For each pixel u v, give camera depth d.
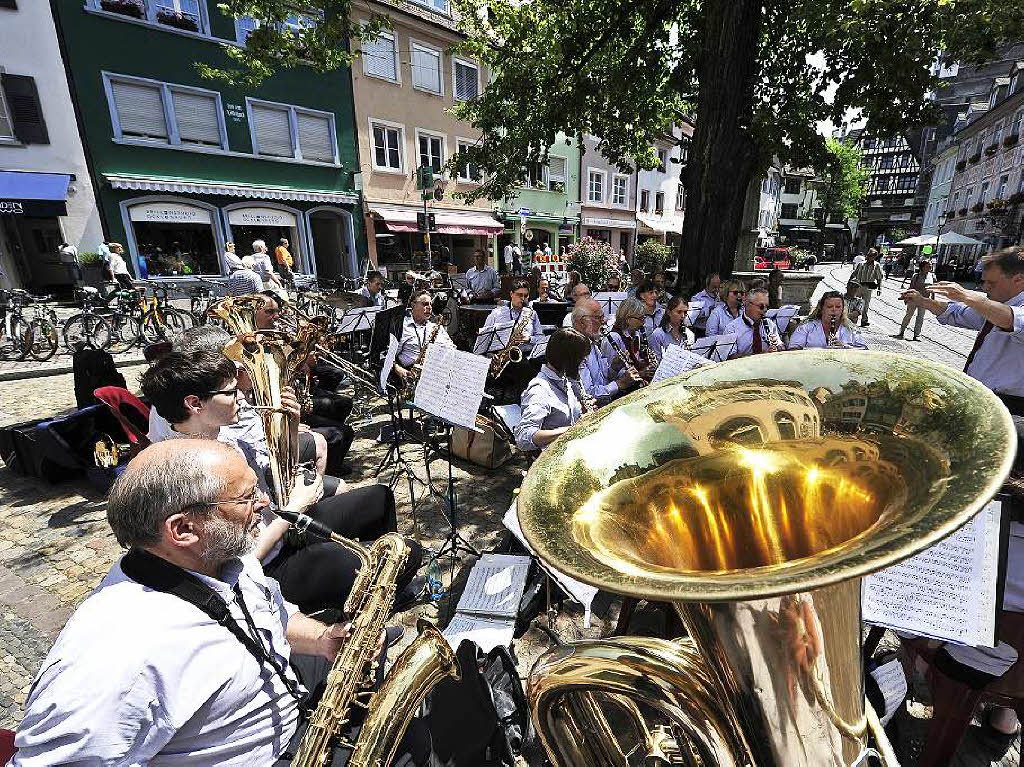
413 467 4.60
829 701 1.10
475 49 8.95
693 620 1.16
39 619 2.71
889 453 1.16
